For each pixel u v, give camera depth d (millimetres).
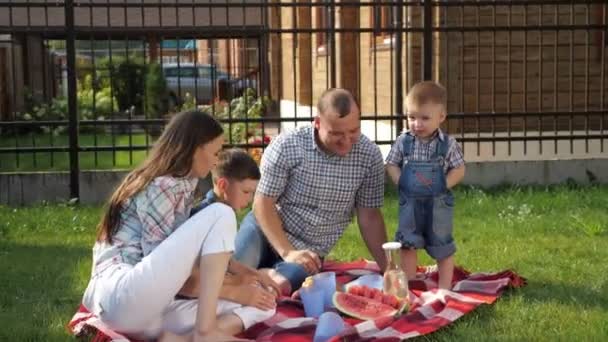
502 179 9969
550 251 6609
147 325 4223
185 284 4332
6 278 6004
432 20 10258
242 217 8148
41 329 4684
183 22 22234
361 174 5402
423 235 5367
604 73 11117
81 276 6031
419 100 5262
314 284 4898
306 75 19203
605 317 4758
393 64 11633
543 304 5035
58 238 7633
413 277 5477
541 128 10195
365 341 4238
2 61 17500
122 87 19469
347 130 5016
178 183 4242
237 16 22359
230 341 4113
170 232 4230
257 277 4723
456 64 11133
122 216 4320
